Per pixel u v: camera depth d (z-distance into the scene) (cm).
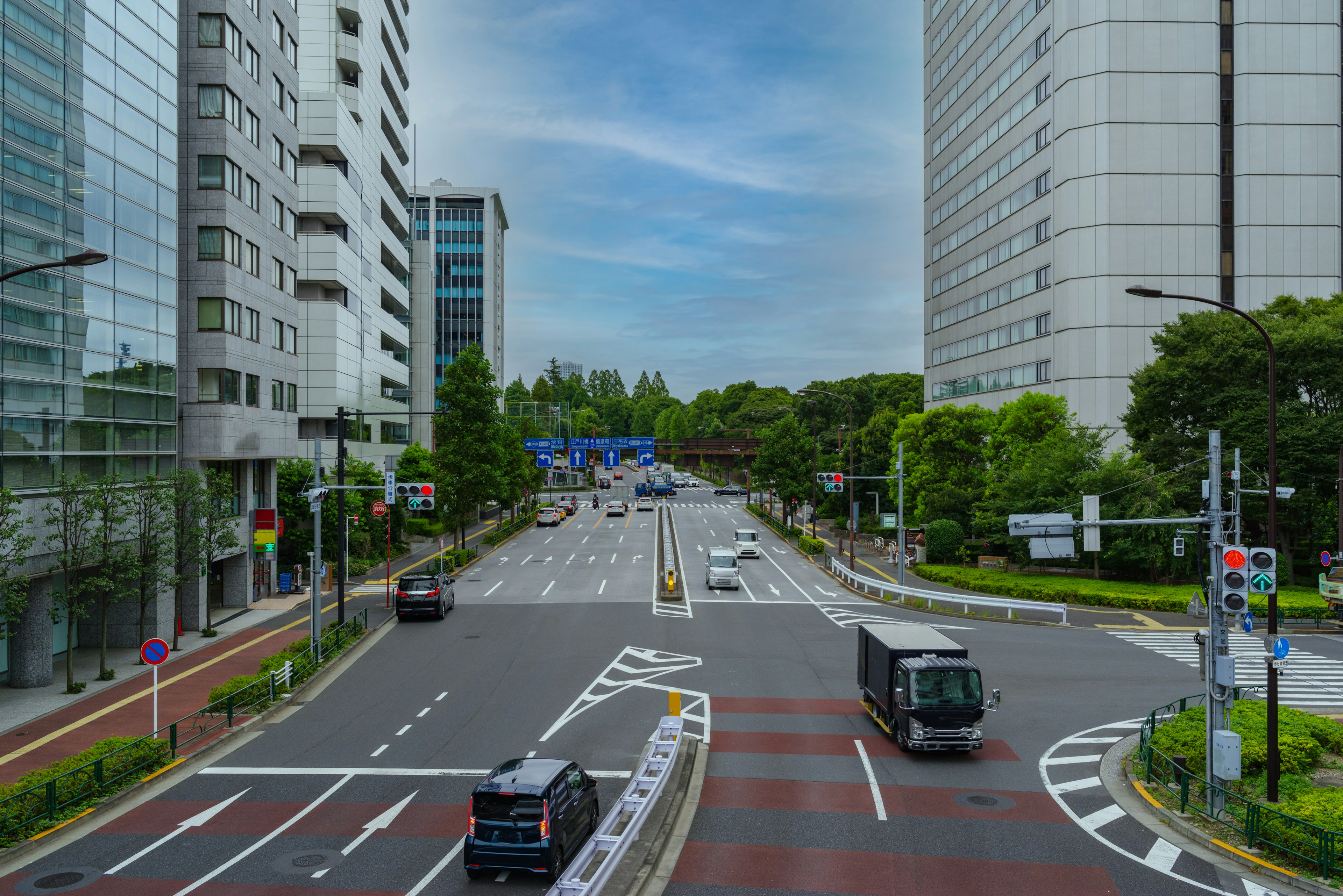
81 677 2773
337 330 5969
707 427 18712
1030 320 6569
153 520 2939
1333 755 1934
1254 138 5909
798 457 7794
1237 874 1393
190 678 2748
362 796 1725
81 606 2672
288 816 1620
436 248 13362
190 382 3584
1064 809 1675
